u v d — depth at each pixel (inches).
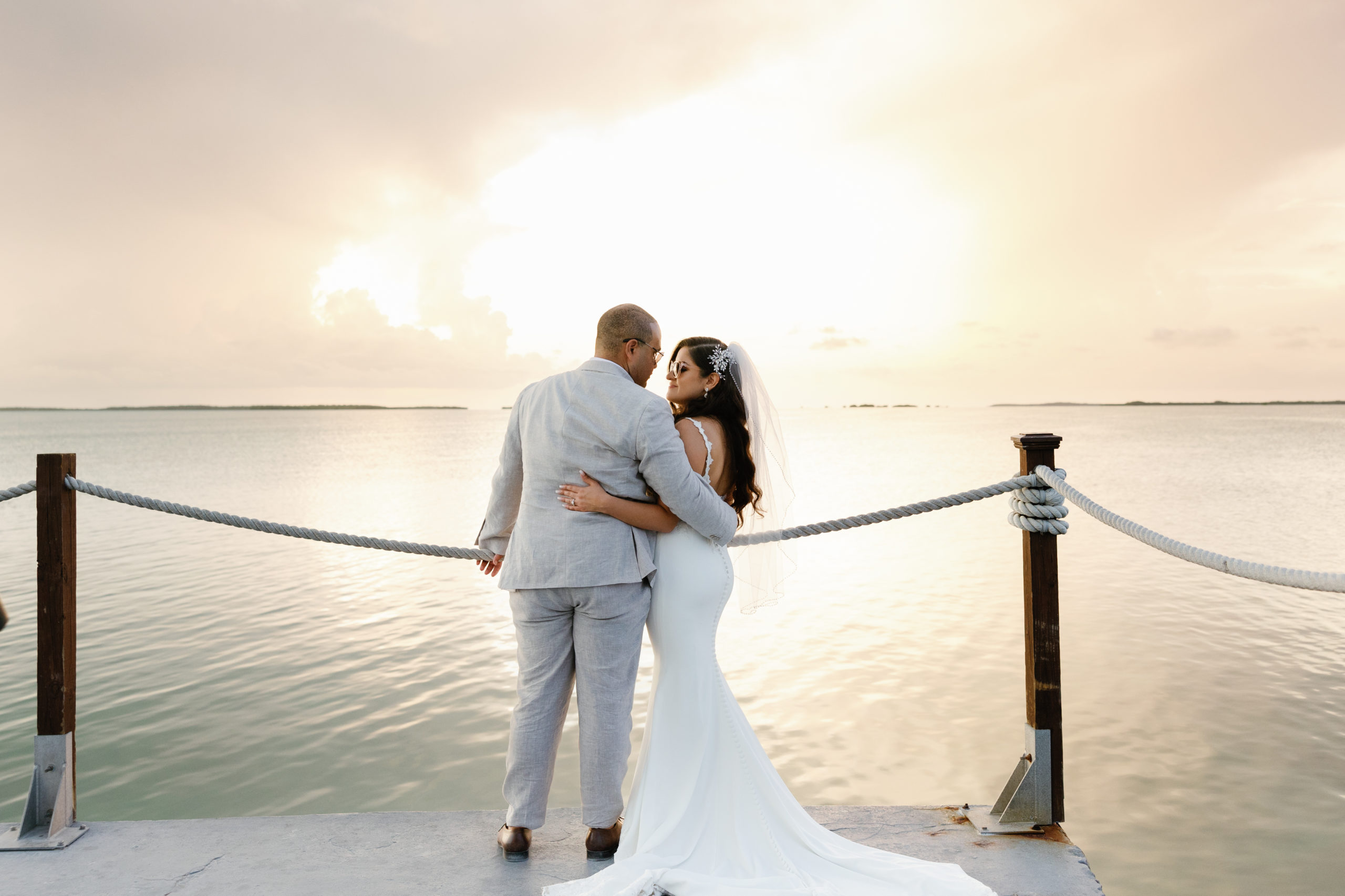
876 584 460.4
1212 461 1619.1
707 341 99.9
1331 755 230.8
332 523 753.6
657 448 85.1
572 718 276.1
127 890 85.0
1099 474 1286.9
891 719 259.9
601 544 87.5
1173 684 289.0
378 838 96.3
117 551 574.6
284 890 84.7
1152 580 455.8
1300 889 169.5
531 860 91.0
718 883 80.4
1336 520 723.4
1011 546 593.9
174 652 335.0
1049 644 97.7
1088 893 83.8
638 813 89.9
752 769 89.4
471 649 337.7
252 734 251.8
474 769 227.6
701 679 91.4
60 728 97.7
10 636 351.9
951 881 78.3
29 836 95.6
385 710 271.3
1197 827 194.7
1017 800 97.0
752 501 101.6
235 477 1347.2
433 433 4630.9
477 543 102.5
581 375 91.1
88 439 3732.8
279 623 378.9
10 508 852.6
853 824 99.4
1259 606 398.0
